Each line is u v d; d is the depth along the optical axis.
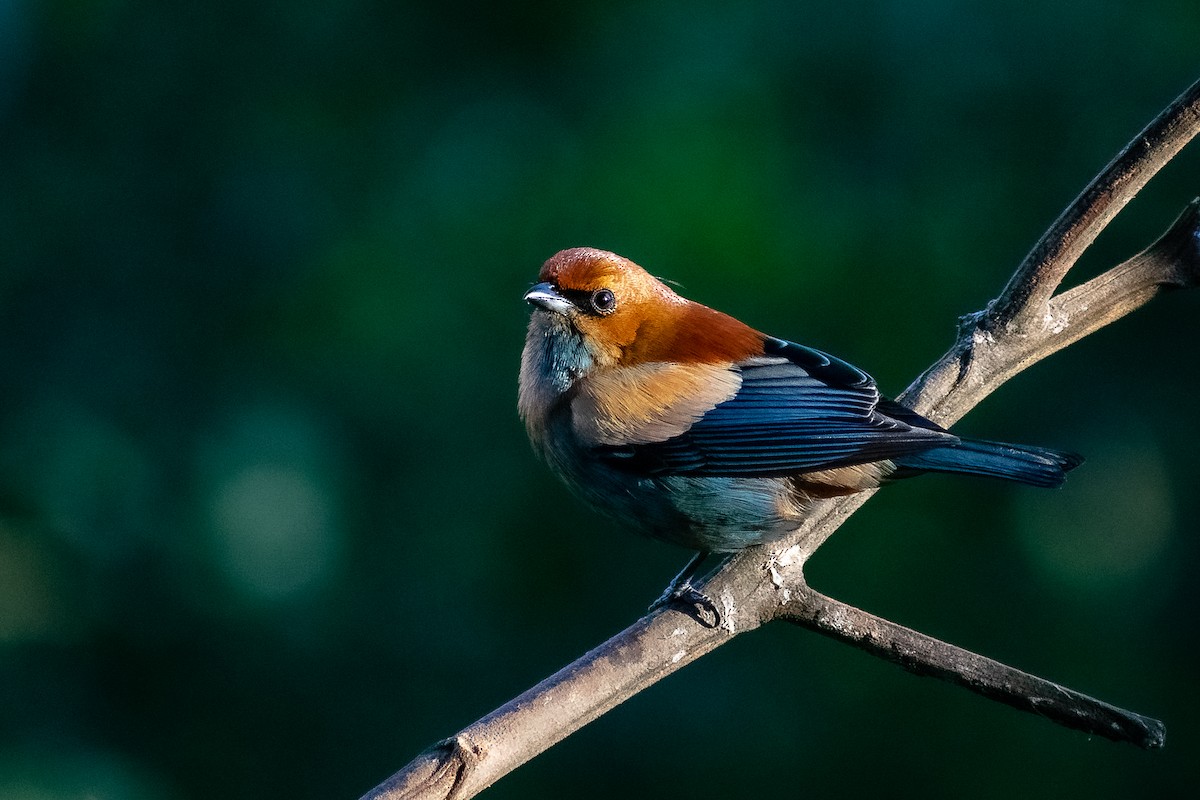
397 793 5.70
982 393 7.85
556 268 8.87
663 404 8.48
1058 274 7.56
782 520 8.27
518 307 13.20
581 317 8.78
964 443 7.71
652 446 8.45
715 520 8.45
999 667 6.57
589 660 6.51
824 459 7.96
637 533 8.95
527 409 9.10
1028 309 7.65
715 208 12.81
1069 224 7.43
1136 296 7.64
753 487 8.29
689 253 12.75
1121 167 7.29
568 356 8.88
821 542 8.34
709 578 6.91
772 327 12.82
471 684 12.73
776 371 8.51
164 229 13.55
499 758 5.94
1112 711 6.44
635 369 8.72
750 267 12.71
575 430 8.67
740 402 8.41
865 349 12.86
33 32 13.70
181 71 13.82
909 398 7.91
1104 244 12.97
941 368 7.90
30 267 13.36
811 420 8.12
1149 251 7.71
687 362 8.66
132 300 13.36
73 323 13.27
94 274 13.43
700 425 8.38
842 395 8.23
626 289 8.84
